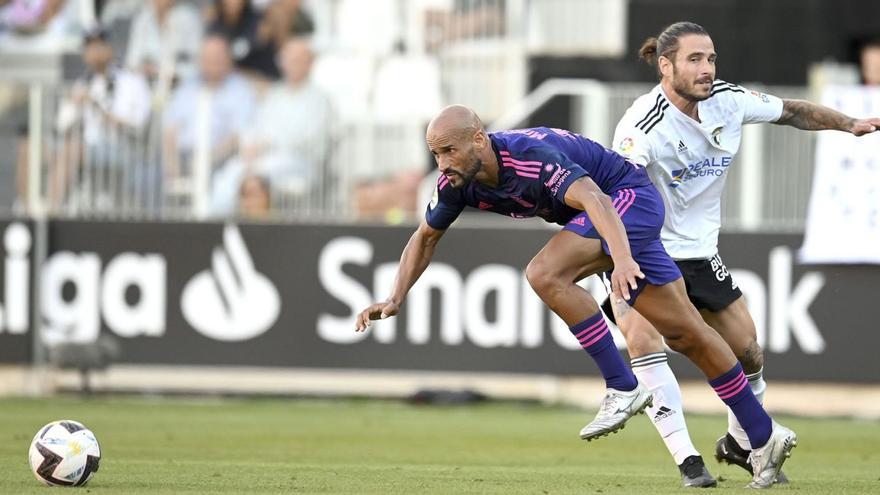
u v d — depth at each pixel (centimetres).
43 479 1978
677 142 2219
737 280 4341
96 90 4688
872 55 5181
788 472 2562
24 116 4772
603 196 1894
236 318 4541
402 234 4494
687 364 4403
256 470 2405
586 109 4594
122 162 4672
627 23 5525
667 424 2098
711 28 5631
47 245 4584
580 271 1991
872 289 4288
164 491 1934
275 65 5438
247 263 4538
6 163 4741
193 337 4553
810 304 4316
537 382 4494
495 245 4447
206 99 4759
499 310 4444
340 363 4506
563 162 1925
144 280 4569
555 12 5494
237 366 4534
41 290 4584
